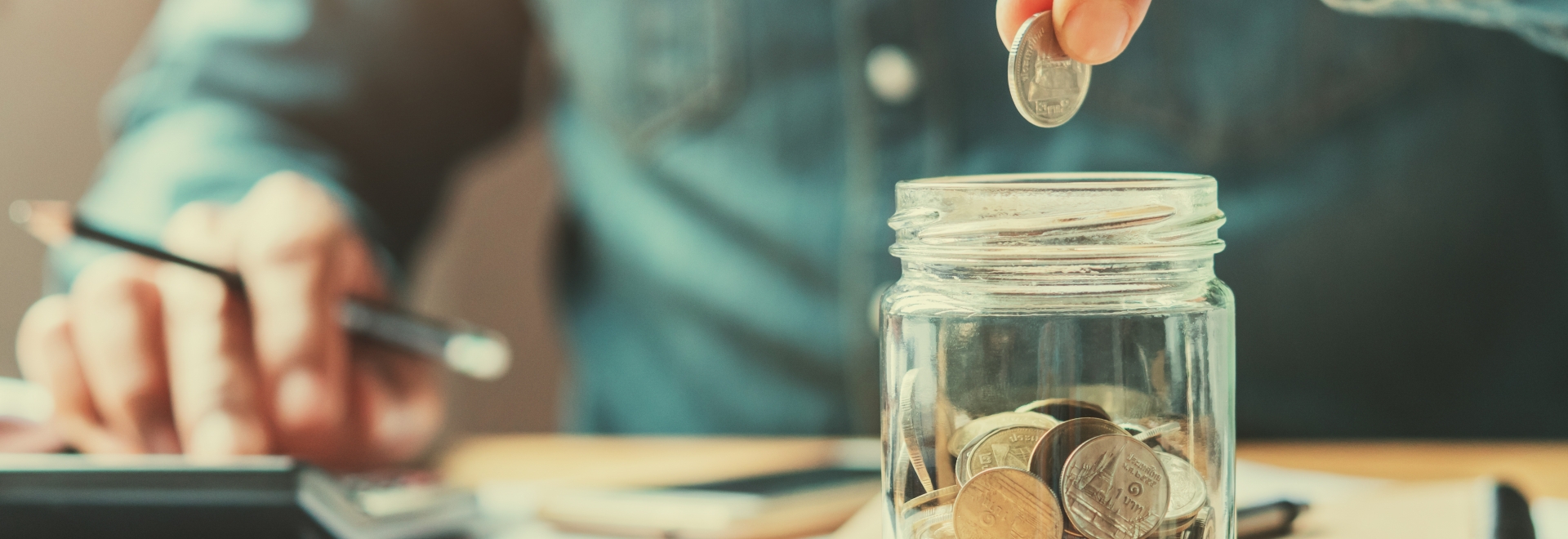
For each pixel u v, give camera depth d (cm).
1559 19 55
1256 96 104
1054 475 49
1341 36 103
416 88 118
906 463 50
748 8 111
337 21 112
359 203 98
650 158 117
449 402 169
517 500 66
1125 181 49
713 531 59
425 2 118
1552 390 108
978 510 49
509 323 173
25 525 55
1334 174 104
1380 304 105
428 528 60
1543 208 106
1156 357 49
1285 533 57
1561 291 107
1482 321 107
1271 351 107
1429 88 104
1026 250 49
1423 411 108
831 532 61
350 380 72
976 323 49
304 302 68
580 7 118
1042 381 49
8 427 67
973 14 107
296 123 106
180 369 66
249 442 65
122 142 101
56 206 63
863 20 107
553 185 173
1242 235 105
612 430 126
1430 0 55
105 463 56
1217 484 50
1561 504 62
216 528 56
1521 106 105
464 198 170
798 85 111
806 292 114
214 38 106
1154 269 49
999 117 108
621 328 123
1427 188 104
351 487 61
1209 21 104
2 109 144
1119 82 106
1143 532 49
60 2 147
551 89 142
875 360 112
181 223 74
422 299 168
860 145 110
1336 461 74
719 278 116
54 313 68
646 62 115
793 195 112
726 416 118
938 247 49
